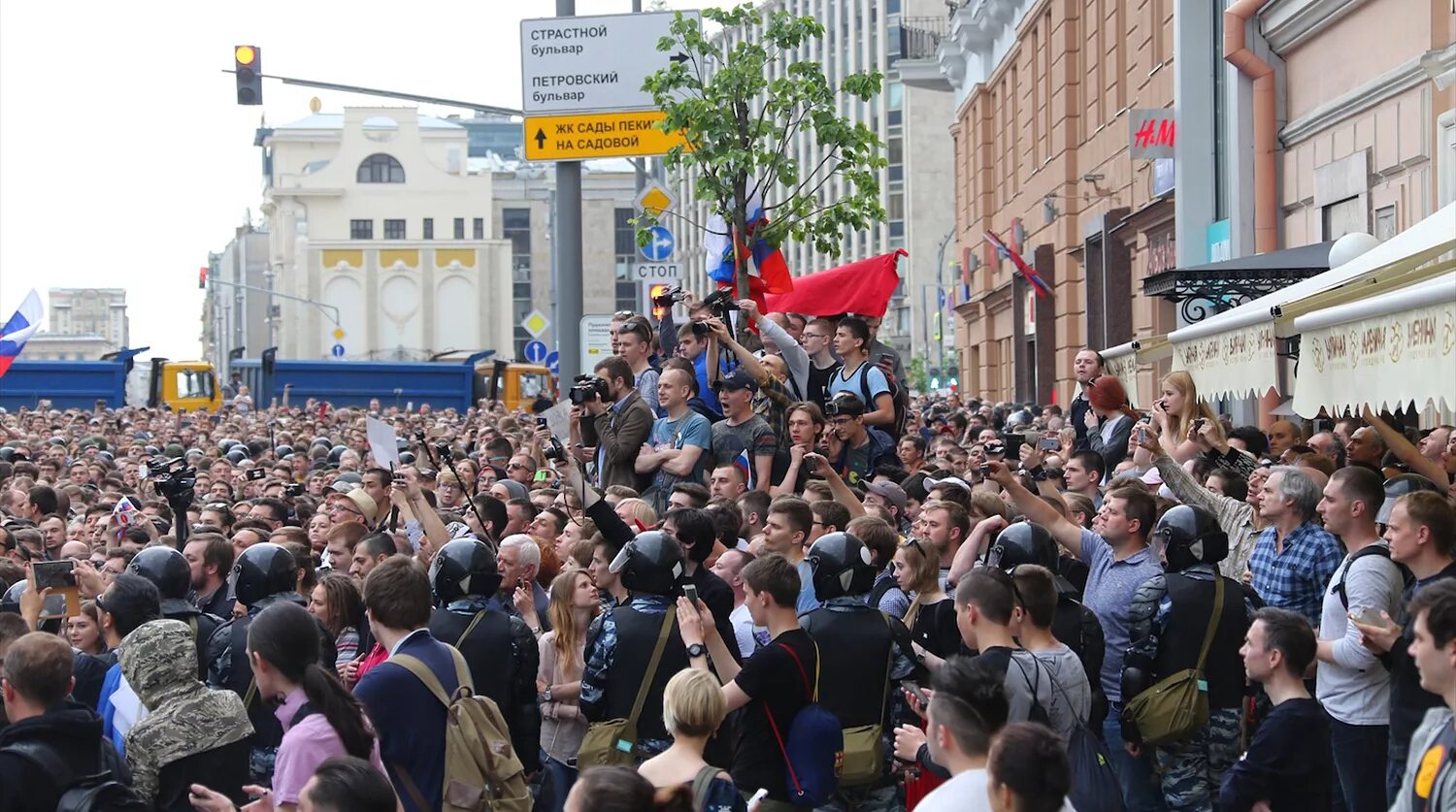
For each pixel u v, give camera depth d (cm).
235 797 628
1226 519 934
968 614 645
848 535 674
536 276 11431
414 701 609
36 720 569
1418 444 1276
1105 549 816
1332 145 1883
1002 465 810
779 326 1271
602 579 771
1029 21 3538
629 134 2108
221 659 727
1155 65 2528
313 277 10050
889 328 8512
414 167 10406
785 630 654
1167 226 2441
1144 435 926
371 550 888
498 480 1305
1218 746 752
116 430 3441
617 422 1063
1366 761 718
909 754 599
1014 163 3859
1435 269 810
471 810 609
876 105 8531
